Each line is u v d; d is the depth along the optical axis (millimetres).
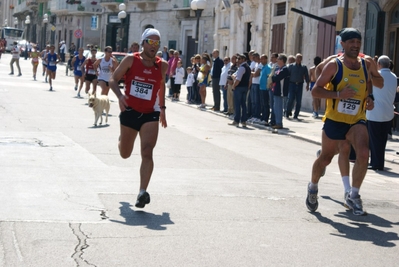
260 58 35844
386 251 11805
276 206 15000
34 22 165375
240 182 17797
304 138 30469
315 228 13219
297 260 10891
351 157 22906
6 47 159500
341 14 31922
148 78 14359
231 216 13750
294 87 39562
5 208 13258
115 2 104188
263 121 34906
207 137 28469
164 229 12391
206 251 11117
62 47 116500
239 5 67188
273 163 22328
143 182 13938
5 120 29297
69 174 17422
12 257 10273
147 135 14258
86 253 10656
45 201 14102
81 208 13672
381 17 37656
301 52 51844
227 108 40844
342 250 11688
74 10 125562
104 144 23562
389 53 37719
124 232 12039
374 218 14430
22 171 17438
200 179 17859
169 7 92375
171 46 92188
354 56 14070
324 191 17312
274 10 57375
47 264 10023
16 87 49812
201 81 43406
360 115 14430
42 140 23688
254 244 11719
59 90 50469
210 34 83500
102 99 29688
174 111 41062
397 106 35500
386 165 23922
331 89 14375
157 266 10195
